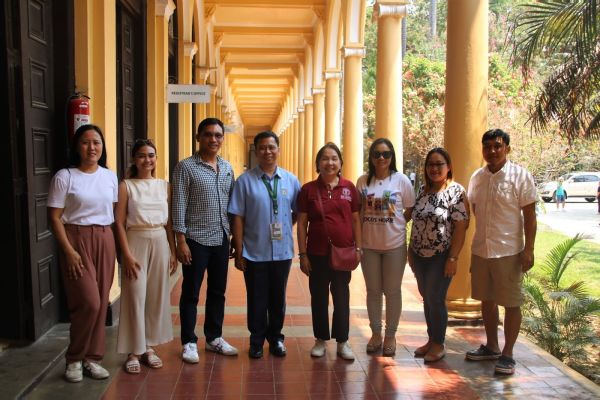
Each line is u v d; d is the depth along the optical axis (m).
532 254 4.50
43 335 5.02
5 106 4.54
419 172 19.14
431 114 17.94
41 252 4.98
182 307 4.75
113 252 4.26
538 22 6.31
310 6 15.99
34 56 4.86
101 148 4.17
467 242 5.88
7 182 4.61
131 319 4.40
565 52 7.03
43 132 5.02
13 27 4.57
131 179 4.46
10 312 4.76
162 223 4.53
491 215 4.60
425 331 5.68
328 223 4.66
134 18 8.45
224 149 22.83
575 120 6.56
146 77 8.70
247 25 18.64
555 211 23.67
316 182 4.75
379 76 9.75
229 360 4.78
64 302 5.40
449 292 5.94
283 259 4.76
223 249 4.79
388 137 9.70
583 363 5.82
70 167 4.17
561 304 6.34
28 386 4.02
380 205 4.81
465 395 4.17
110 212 4.23
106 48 5.57
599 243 14.12
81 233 4.07
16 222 4.68
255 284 4.77
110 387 4.19
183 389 4.19
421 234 4.75
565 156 15.30
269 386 4.27
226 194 4.78
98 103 5.55
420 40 28.89
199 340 5.28
